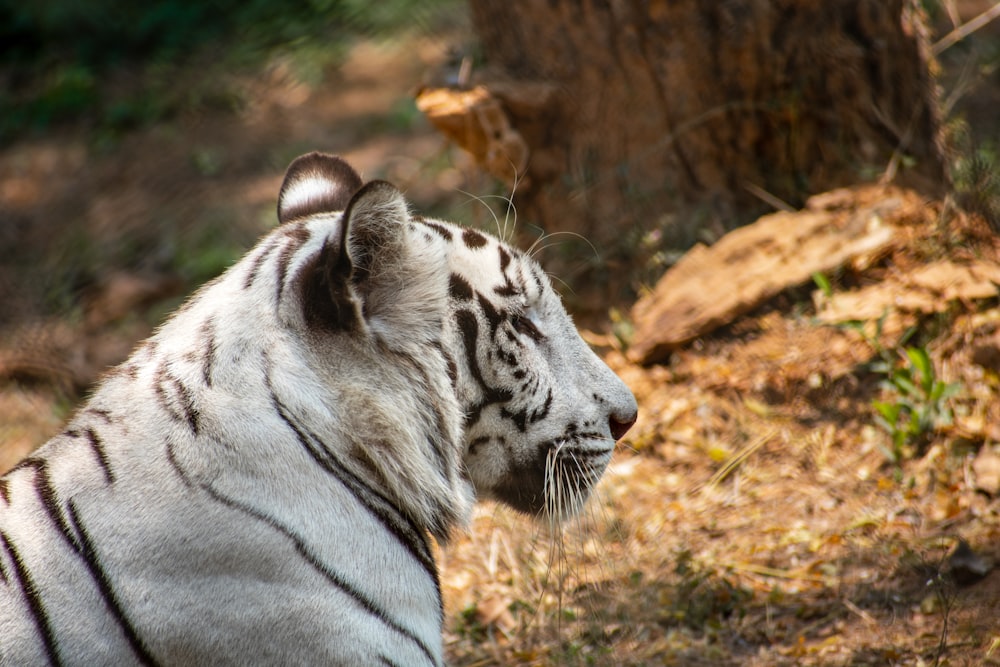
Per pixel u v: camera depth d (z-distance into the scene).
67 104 23.86
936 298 9.48
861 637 7.13
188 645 4.84
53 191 20.33
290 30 24.38
